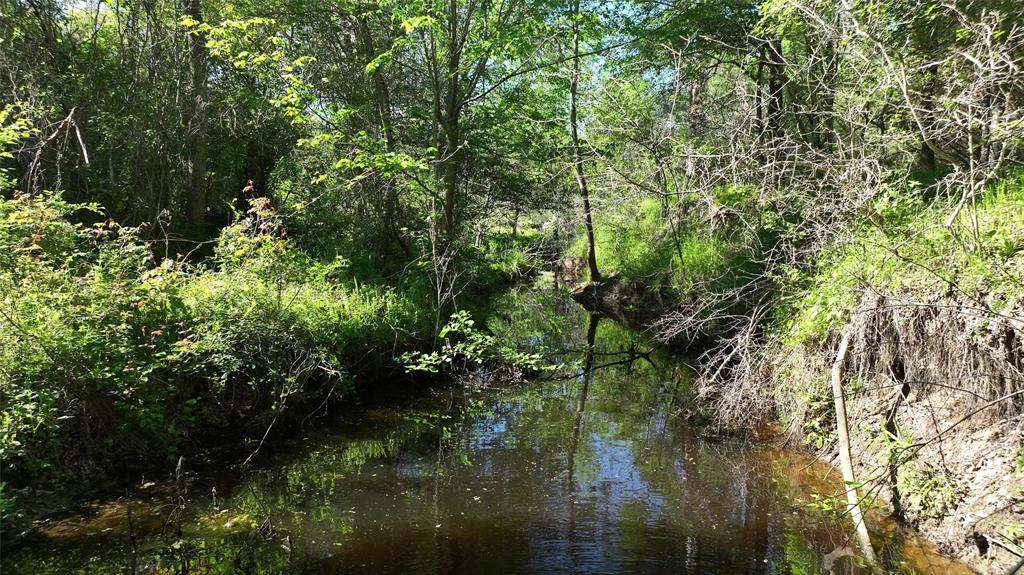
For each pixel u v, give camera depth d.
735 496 5.68
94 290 5.81
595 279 18.05
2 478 5.05
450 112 12.39
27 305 5.36
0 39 9.40
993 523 4.06
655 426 7.98
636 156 10.68
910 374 5.32
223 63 13.18
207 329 6.63
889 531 4.75
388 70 13.20
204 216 13.05
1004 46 5.10
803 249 7.01
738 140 7.37
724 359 7.57
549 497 5.68
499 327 13.24
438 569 4.36
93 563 4.29
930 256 5.16
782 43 9.84
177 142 12.18
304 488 5.82
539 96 13.89
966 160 6.53
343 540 4.79
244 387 7.20
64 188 10.15
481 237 14.62
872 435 5.59
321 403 7.94
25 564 4.25
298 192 14.74
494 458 6.77
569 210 17.06
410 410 8.55
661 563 4.46
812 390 6.46
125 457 5.93
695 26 12.26
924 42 6.57
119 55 11.72
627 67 13.88
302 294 8.46
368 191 12.95
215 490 5.45
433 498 5.65
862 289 5.46
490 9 12.12
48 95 10.05
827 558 4.45
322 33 12.78
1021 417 4.15
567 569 4.37
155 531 4.81
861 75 5.74
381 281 11.71
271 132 14.85
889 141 6.56
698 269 12.35
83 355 5.49
